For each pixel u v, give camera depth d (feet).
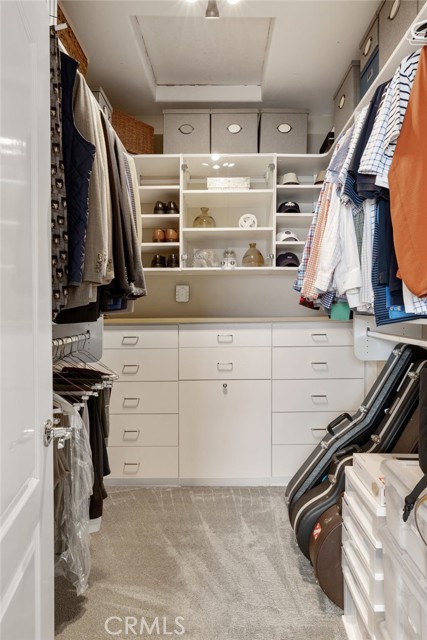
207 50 8.11
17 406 2.20
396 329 6.33
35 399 2.54
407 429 5.25
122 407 8.20
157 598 4.84
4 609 1.96
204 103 9.52
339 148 5.29
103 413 5.47
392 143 3.91
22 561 2.25
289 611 4.64
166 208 9.16
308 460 6.37
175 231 9.29
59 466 4.03
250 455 8.18
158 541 6.06
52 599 2.89
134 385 8.21
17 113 2.22
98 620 4.48
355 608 4.26
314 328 8.16
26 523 2.32
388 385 6.03
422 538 2.71
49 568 2.82
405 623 3.10
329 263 5.22
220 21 7.25
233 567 5.43
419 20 4.01
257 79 9.16
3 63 2.01
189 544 5.98
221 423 8.18
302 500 5.52
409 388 5.40
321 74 8.42
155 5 6.62
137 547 5.90
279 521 6.66
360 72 7.50
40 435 2.64
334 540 4.68
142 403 8.20
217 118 9.07
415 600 2.91
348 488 4.48
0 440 1.94
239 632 4.33
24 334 2.33
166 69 8.73
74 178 3.49
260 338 8.16
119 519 6.74
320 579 4.68
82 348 6.28
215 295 10.16
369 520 3.84
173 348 8.19
